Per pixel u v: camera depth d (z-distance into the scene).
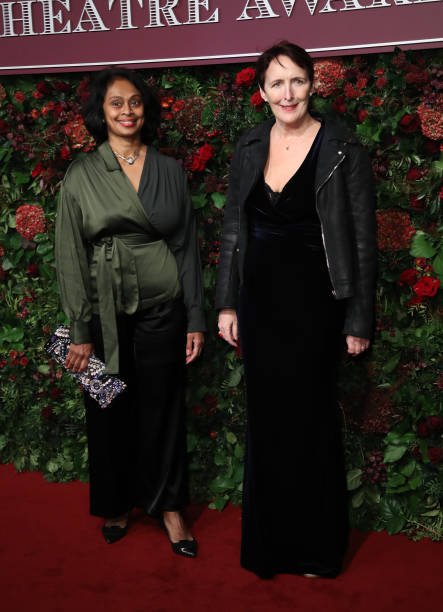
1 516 3.24
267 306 2.59
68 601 2.64
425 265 2.93
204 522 3.18
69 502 3.35
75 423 3.54
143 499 3.05
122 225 2.69
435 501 3.04
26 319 3.54
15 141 3.30
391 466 3.08
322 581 2.74
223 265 2.80
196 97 3.06
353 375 3.07
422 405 3.01
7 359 3.60
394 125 2.84
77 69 3.16
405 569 2.81
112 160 2.68
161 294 2.79
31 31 3.18
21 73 3.23
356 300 2.57
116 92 2.66
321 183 2.45
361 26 2.81
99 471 2.98
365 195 2.53
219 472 3.35
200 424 3.34
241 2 2.92
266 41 2.93
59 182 3.32
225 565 2.86
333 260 2.49
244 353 2.71
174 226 2.77
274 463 2.71
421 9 2.74
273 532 2.76
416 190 2.87
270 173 2.55
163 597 2.66
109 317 2.76
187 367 3.30
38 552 2.96
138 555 2.93
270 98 2.48
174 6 2.99
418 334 2.98
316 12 2.85
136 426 3.05
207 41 2.99
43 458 3.60
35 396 3.60
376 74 2.85
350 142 2.49
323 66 2.90
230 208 2.77
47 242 3.40
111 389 2.78
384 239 2.90
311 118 2.56
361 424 3.08
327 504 2.71
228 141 3.07
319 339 2.57
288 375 2.62
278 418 2.67
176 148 3.12
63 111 3.22
